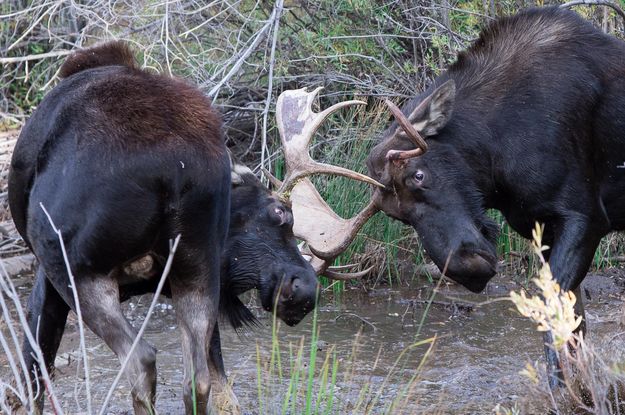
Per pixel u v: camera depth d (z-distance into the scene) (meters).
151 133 8.55
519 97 12.16
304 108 11.94
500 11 18.77
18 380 8.00
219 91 18.52
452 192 11.95
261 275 10.80
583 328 12.27
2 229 18.55
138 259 8.93
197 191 8.70
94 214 8.48
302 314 10.91
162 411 11.53
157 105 8.74
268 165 17.86
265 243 10.84
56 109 9.02
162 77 9.23
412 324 15.20
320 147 18.38
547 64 12.24
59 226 8.65
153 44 17.48
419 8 18.98
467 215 11.98
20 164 9.28
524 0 18.53
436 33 17.94
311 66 19.67
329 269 12.48
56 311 10.10
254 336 14.54
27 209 9.45
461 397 11.72
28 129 9.28
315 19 19.72
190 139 8.67
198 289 9.03
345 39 19.17
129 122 8.59
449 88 11.78
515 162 12.05
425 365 13.14
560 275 11.84
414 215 12.01
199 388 8.80
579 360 8.44
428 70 19.11
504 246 17.58
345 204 17.05
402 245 17.97
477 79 12.45
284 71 18.16
